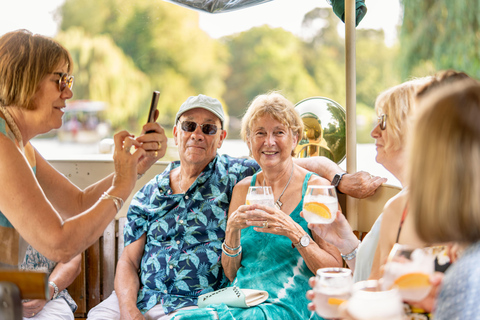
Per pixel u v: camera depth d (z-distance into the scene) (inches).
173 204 105.7
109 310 102.1
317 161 108.3
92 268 115.3
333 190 77.5
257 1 140.3
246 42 839.1
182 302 98.9
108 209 72.1
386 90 79.8
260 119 98.7
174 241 104.0
